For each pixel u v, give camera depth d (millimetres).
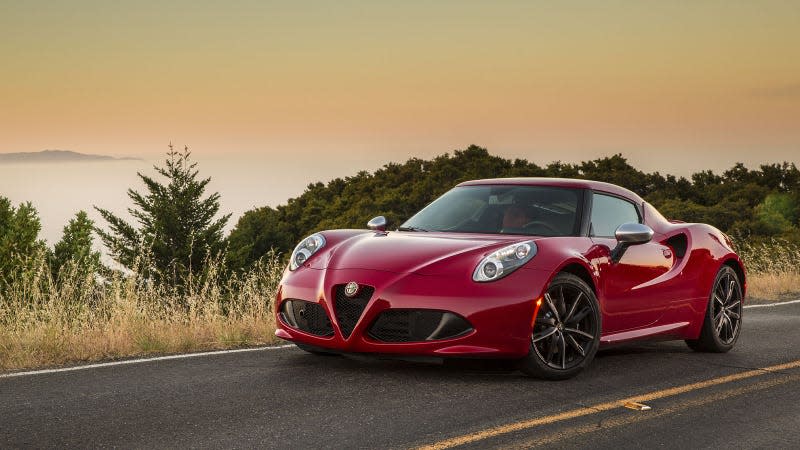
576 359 5363
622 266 5805
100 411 4289
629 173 94438
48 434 3863
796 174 91688
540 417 4273
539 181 6305
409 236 5723
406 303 4957
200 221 45719
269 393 4711
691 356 6422
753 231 70562
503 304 4961
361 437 3846
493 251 5203
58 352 5848
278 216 118438
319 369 5406
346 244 5699
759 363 6102
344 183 129125
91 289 7371
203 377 5145
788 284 13273
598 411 4434
